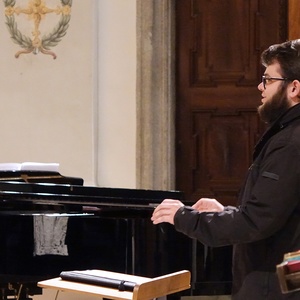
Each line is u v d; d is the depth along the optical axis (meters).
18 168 12.05
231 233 6.80
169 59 16.41
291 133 6.81
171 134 16.48
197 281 10.75
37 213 10.87
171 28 16.48
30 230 10.62
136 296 6.96
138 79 16.17
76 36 16.25
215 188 16.59
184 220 7.06
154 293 7.19
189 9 16.62
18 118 16.38
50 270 10.62
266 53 7.26
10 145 16.38
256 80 16.52
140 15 16.14
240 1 16.50
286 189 6.67
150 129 16.19
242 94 16.56
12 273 10.60
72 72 16.27
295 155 6.70
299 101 7.07
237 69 16.56
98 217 10.75
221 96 16.64
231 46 16.55
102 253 10.73
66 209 11.20
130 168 16.31
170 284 7.41
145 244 10.77
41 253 10.61
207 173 16.66
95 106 16.30
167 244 10.75
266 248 6.91
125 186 16.30
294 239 6.80
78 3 16.25
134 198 11.17
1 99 16.41
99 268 10.71
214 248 10.79
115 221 10.74
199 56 16.66
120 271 10.72
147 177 16.20
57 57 16.30
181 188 16.67
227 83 16.61
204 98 16.70
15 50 16.39
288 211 6.72
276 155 6.76
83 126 16.22
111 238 10.75
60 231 10.65
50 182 12.13
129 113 16.28
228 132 16.62
